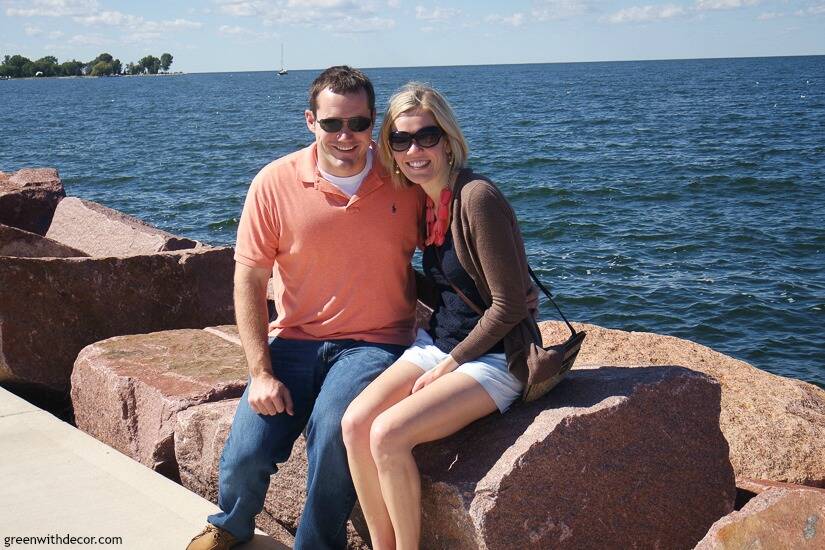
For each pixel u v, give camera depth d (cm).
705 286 1339
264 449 333
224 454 341
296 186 350
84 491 384
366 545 359
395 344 359
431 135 325
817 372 1017
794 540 287
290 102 9681
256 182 356
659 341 586
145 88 18775
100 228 837
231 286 617
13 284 522
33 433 442
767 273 1408
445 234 331
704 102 7275
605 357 561
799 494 302
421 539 325
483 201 312
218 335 527
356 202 346
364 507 313
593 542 320
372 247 350
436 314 345
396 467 302
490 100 8925
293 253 352
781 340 1114
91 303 552
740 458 460
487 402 320
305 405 352
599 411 324
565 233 1773
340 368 338
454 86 14338
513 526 303
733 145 3500
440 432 313
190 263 597
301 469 370
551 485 312
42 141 4453
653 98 8325
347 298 354
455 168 333
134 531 353
